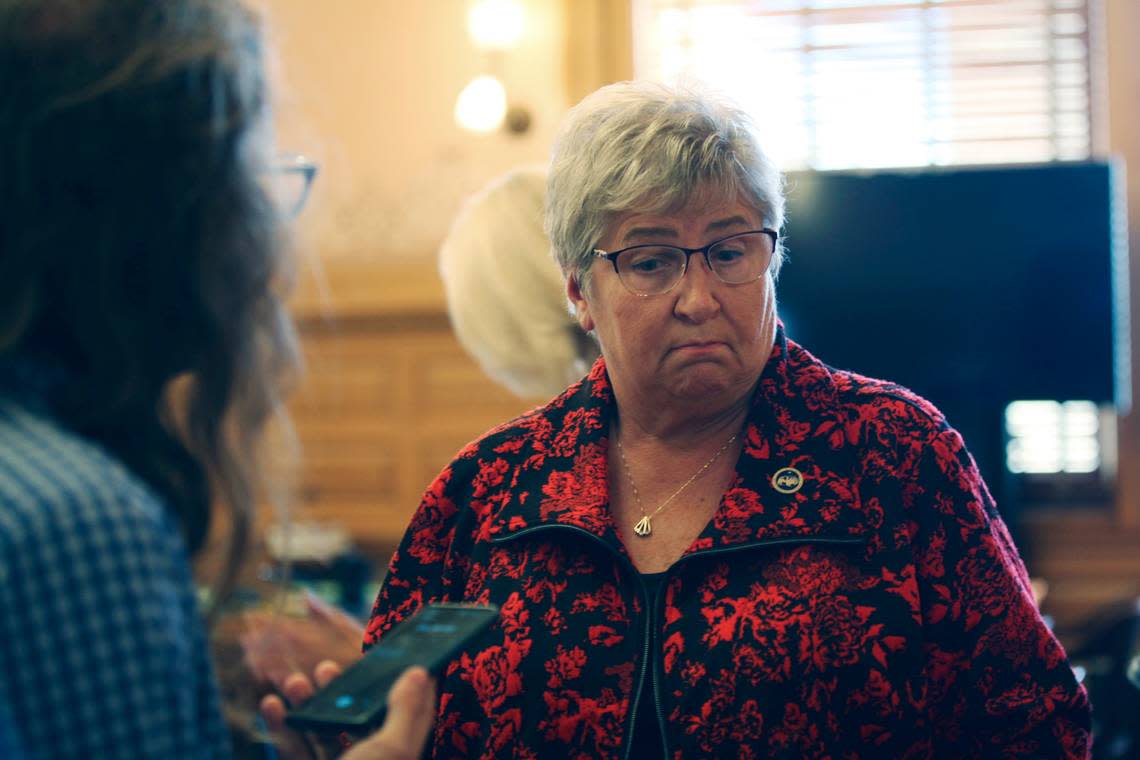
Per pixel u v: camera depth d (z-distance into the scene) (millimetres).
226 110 1097
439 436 5625
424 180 5566
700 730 1584
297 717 1192
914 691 1612
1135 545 5172
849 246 4238
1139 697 3508
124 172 1045
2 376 1027
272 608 1778
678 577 1660
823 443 1719
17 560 920
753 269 1728
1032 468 5328
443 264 2795
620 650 1655
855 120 5297
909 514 1670
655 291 1719
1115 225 4211
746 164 1716
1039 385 4227
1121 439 5176
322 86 5613
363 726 1177
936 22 5270
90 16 1037
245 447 1160
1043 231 4203
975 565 1644
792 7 5375
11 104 1015
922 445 1683
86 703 929
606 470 1794
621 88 1804
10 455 967
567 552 1729
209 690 1054
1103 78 5188
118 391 1060
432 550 1865
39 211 1020
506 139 5504
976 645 1634
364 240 5613
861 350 4254
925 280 4234
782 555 1649
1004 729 1618
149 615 958
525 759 1652
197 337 1112
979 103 5262
